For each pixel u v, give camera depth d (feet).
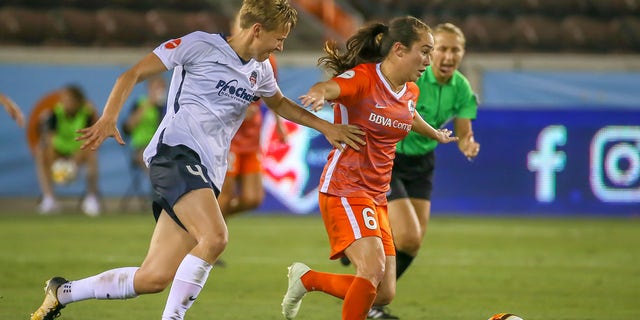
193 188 58.39
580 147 183.32
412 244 77.15
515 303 87.40
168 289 90.79
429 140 82.89
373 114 62.75
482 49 236.02
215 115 61.00
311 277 67.00
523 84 204.54
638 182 183.11
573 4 250.98
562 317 80.18
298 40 245.65
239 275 102.94
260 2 60.03
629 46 240.12
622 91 204.85
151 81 181.47
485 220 174.40
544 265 116.37
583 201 183.21
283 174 179.63
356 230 61.67
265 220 169.17
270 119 178.50
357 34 64.85
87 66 186.29
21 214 174.91
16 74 183.42
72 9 233.35
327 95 60.18
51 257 114.01
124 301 82.94
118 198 184.85
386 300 64.95
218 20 231.09
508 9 250.16
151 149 60.95
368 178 63.46
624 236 151.64
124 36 224.33
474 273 108.17
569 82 205.05
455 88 83.92
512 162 183.73
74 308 78.64
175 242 59.62
